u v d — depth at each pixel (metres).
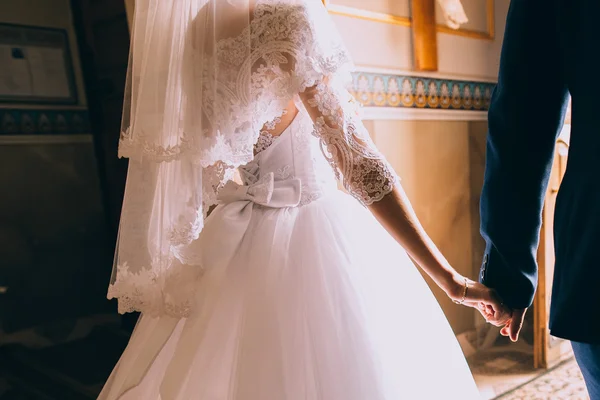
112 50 3.01
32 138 3.43
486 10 2.65
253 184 1.14
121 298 1.07
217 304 1.05
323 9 1.06
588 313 0.80
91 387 2.61
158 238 1.04
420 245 1.04
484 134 2.70
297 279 1.04
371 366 0.98
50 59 3.46
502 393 2.21
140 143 1.03
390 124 2.23
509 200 1.01
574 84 0.84
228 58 0.98
